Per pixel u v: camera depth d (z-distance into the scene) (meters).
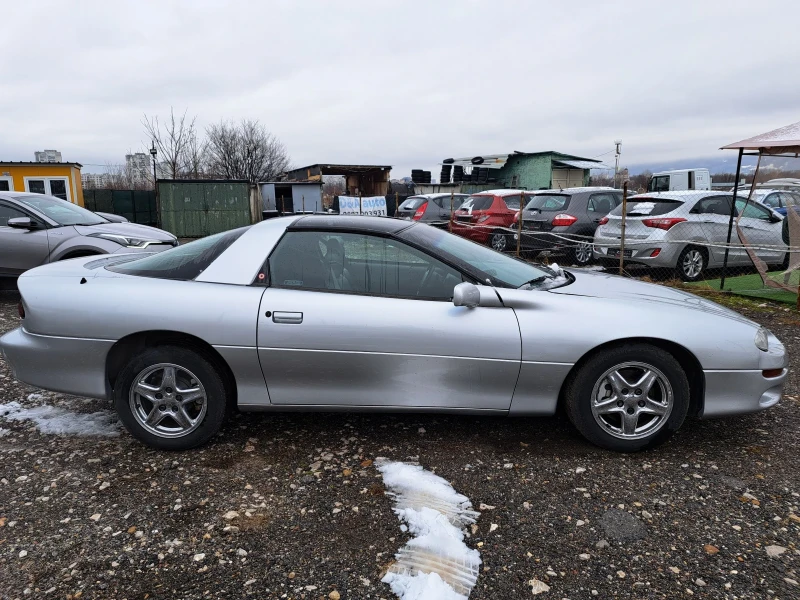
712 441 3.41
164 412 3.24
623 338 3.12
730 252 9.02
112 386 3.32
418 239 3.42
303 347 3.13
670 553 2.40
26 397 4.12
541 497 2.82
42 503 2.77
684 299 3.57
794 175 7.46
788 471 3.05
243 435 3.51
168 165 32.94
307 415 3.80
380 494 2.85
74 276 3.36
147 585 2.23
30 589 2.20
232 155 40.00
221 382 3.22
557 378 3.16
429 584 2.21
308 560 2.37
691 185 22.62
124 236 7.50
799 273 7.76
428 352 3.14
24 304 3.27
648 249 8.73
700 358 3.14
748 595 2.15
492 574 2.28
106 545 2.46
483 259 3.61
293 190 25.95
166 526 2.60
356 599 2.15
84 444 3.39
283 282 3.25
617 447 3.22
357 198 21.95
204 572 2.30
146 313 3.13
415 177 30.41
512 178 30.55
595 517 2.65
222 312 3.13
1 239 7.11
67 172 21.67
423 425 3.64
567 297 3.28
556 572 2.29
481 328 3.13
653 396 3.25
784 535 2.50
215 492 2.88
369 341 3.12
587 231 10.80
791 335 5.77
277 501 2.80
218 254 3.34
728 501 2.77
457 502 2.77
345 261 3.29
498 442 3.40
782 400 4.04
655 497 2.81
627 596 2.16
